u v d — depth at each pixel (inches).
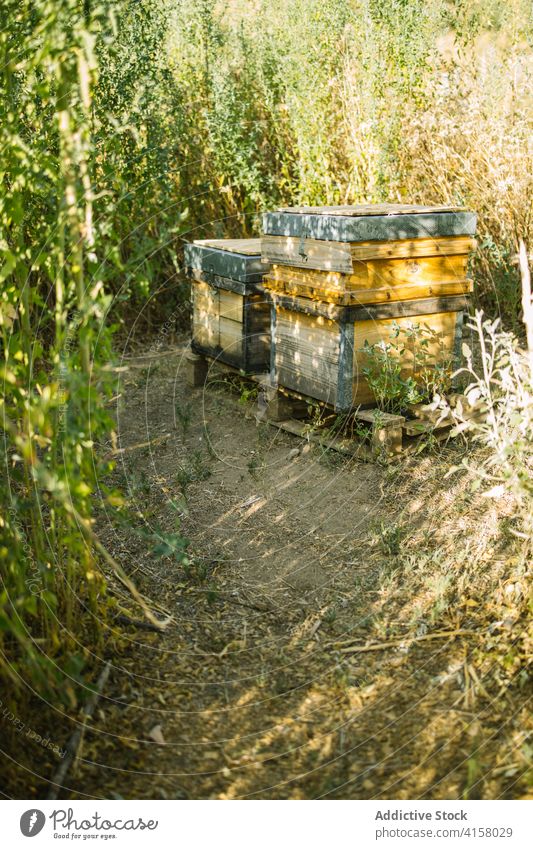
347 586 124.4
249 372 191.3
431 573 125.3
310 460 166.7
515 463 121.7
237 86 284.0
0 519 92.8
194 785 87.2
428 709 96.9
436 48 245.0
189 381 214.5
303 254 160.6
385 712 97.2
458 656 105.9
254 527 143.3
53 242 101.0
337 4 245.3
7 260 94.5
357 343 158.9
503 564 126.0
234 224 271.4
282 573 129.0
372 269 154.4
